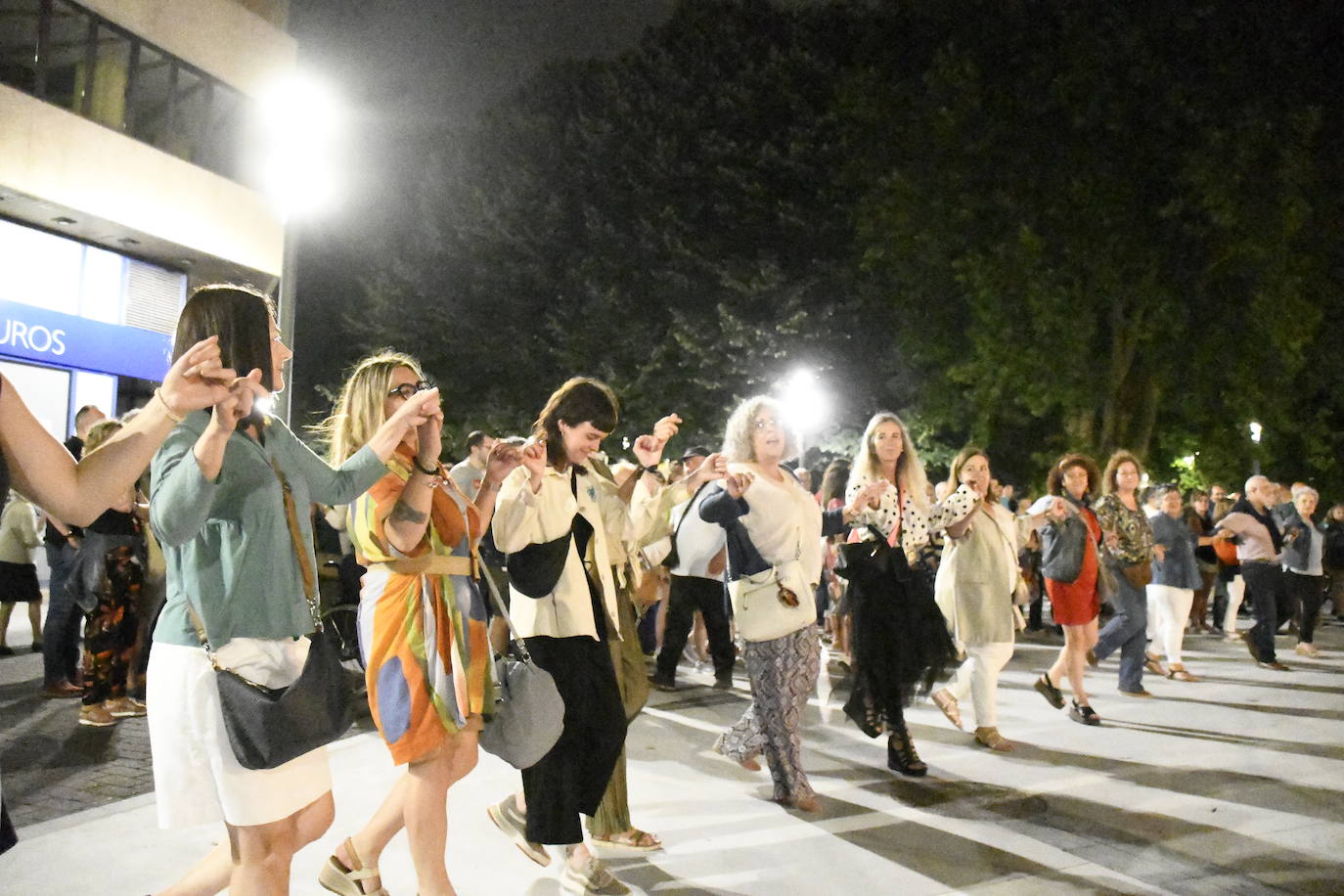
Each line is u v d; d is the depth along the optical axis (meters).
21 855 4.35
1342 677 10.05
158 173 17.16
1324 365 24.92
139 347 18.23
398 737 3.31
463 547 3.58
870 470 6.05
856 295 26.20
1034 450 27.34
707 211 27.30
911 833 5.00
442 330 30.05
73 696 7.81
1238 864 4.69
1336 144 23.25
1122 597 8.82
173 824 2.68
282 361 2.95
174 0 17.67
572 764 4.12
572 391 4.35
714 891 4.22
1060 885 4.36
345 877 3.76
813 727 7.42
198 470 2.45
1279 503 13.66
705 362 25.58
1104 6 22.53
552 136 29.48
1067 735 7.25
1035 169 22.67
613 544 4.79
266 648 2.72
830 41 27.42
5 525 9.54
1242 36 22.25
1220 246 22.14
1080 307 22.16
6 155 14.40
